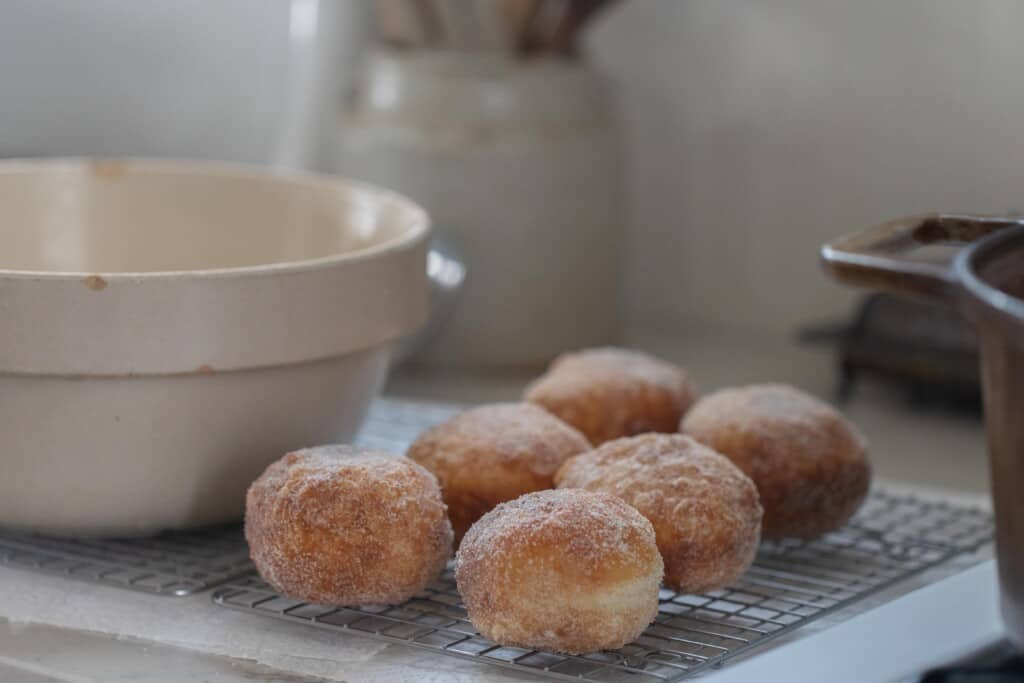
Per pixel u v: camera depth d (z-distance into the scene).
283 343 0.95
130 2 1.56
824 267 0.84
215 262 1.15
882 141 1.82
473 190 1.62
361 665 0.86
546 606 0.85
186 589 0.93
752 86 1.90
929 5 1.75
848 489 0.99
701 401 1.04
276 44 1.75
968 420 1.61
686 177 1.97
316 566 0.89
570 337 1.71
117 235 1.15
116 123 1.59
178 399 0.94
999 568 0.83
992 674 0.89
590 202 1.68
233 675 0.86
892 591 0.95
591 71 1.70
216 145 1.71
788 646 0.88
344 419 1.01
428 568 0.90
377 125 1.66
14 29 1.48
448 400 1.60
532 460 0.95
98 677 0.85
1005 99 1.72
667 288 2.01
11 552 0.98
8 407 0.94
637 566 0.85
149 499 0.96
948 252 1.13
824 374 1.77
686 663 0.86
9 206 1.12
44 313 0.92
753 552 0.92
